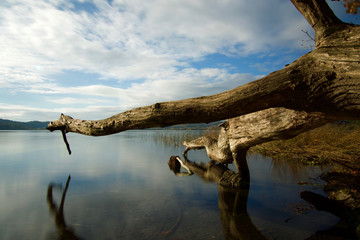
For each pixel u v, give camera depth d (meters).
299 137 9.73
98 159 10.27
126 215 3.64
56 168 8.04
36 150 14.14
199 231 3.03
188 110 3.33
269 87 2.84
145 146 16.53
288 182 5.45
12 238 2.90
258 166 7.62
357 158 6.04
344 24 2.82
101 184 5.77
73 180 6.23
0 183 5.92
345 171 5.43
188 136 18.92
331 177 5.29
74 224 3.30
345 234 2.85
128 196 4.70
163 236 2.89
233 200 4.34
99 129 4.44
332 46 2.72
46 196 4.77
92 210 3.90
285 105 3.04
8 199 4.60
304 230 2.98
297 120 3.94
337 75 2.54
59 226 3.25
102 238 2.87
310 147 8.79
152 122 3.69
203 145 8.91
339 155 6.78
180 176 6.77
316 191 4.59
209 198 4.52
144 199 4.49
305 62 2.83
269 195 4.55
